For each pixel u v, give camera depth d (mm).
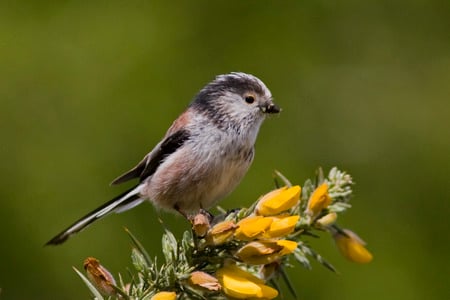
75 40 13039
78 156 12297
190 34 13422
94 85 12750
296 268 11469
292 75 13961
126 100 12680
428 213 13000
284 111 13648
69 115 12562
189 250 4859
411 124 14047
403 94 14344
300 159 13211
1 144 12273
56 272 11594
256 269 5453
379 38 14820
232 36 13797
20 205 12000
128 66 12914
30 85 12688
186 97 12891
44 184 12133
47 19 13148
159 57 13062
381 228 12609
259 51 13898
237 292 4734
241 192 12297
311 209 5484
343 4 14734
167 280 4812
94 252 11539
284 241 4781
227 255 4859
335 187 5664
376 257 12039
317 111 13812
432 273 12008
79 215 11953
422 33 15008
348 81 14273
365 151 13648
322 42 14367
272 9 14156
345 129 13859
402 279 11750
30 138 12398
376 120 14008
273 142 13258
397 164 13633
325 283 11469
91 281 4898
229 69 13523
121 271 11469
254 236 4770
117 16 13297
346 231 5859
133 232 11656
